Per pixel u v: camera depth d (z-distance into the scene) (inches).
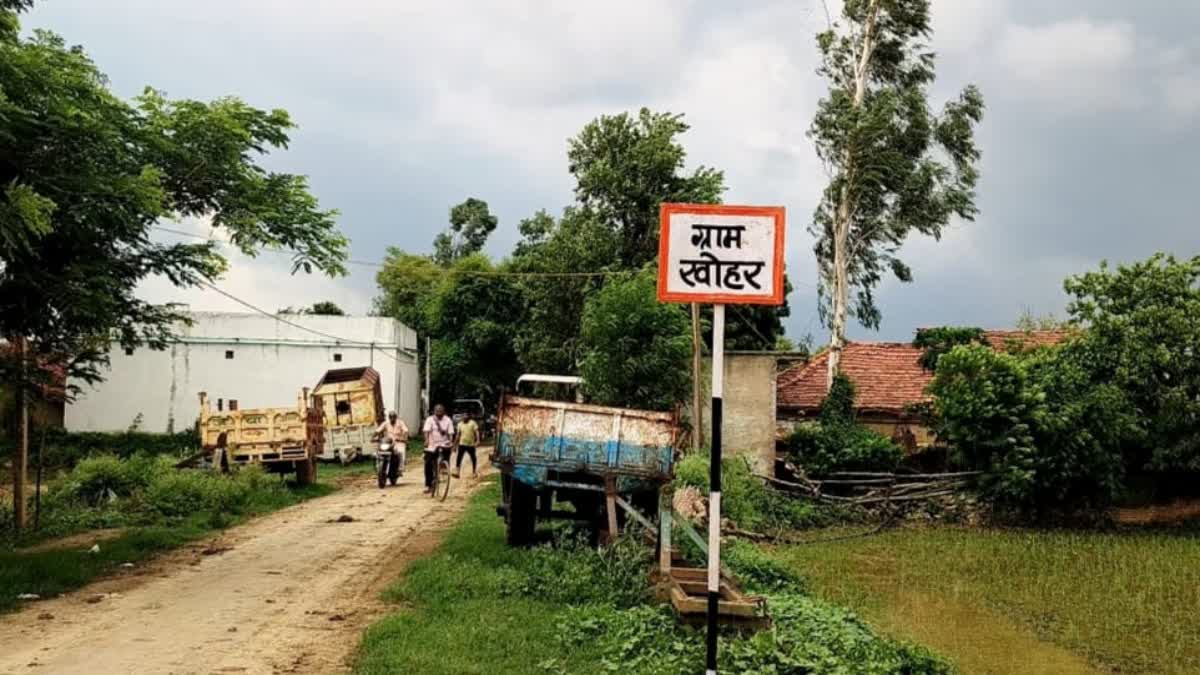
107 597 461.7
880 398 1227.2
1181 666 429.1
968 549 781.9
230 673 328.5
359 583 499.5
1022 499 960.3
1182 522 953.5
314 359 1802.4
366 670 323.9
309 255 585.9
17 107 440.5
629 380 1026.1
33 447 1430.9
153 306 608.1
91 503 844.6
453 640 362.3
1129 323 989.8
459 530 674.2
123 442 1615.4
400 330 1918.1
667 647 350.6
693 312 1045.8
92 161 490.3
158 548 616.4
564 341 1446.9
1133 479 1010.7
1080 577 652.1
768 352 1139.9
